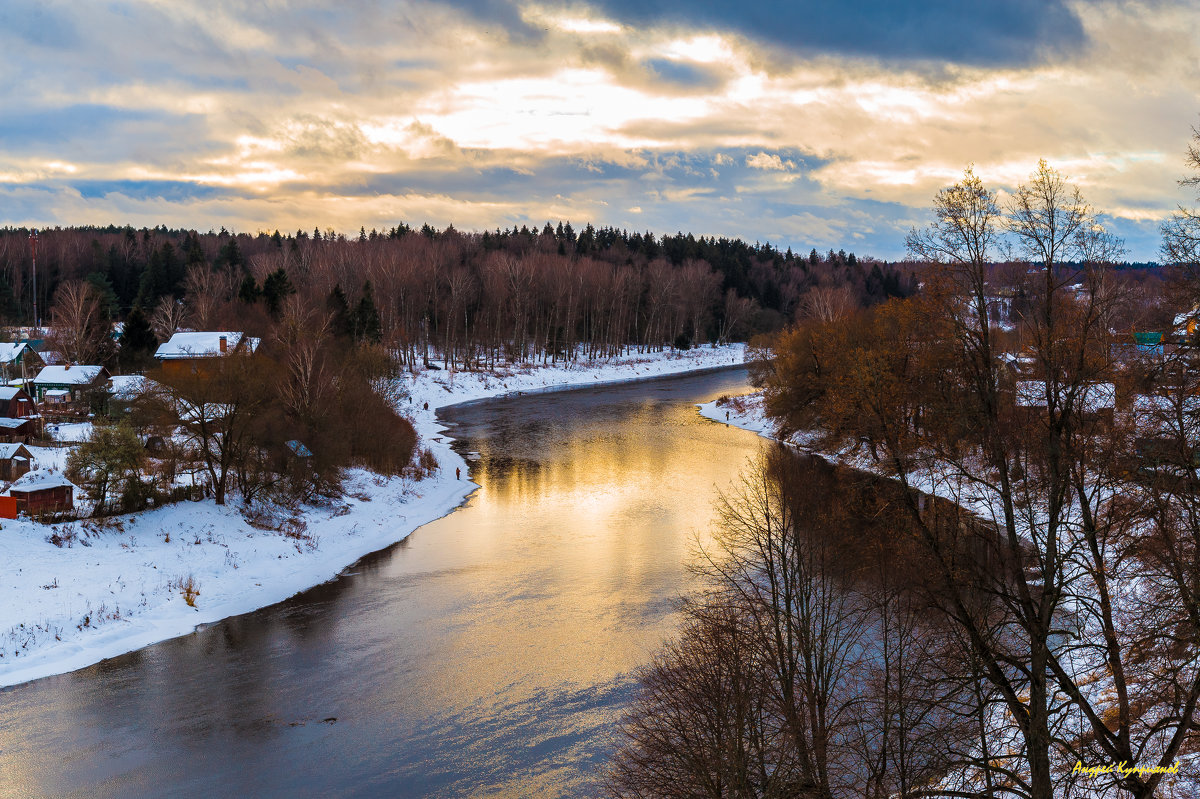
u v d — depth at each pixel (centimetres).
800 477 2880
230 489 4834
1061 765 1838
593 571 4022
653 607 3522
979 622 1995
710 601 2814
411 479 5959
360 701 2752
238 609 3584
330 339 7212
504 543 4566
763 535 2667
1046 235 1752
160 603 3500
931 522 2022
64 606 3266
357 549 4506
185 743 2484
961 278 1841
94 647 3111
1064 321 1741
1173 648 1809
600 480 6053
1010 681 1759
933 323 1867
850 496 2350
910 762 2022
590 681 2858
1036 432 1816
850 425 2134
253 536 4322
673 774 2014
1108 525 1780
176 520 4219
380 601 3694
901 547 2012
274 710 2697
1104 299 1714
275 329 7881
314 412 5456
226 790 2252
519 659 3052
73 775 2316
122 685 2861
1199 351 1914
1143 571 1938
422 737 2520
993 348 1827
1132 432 1888
